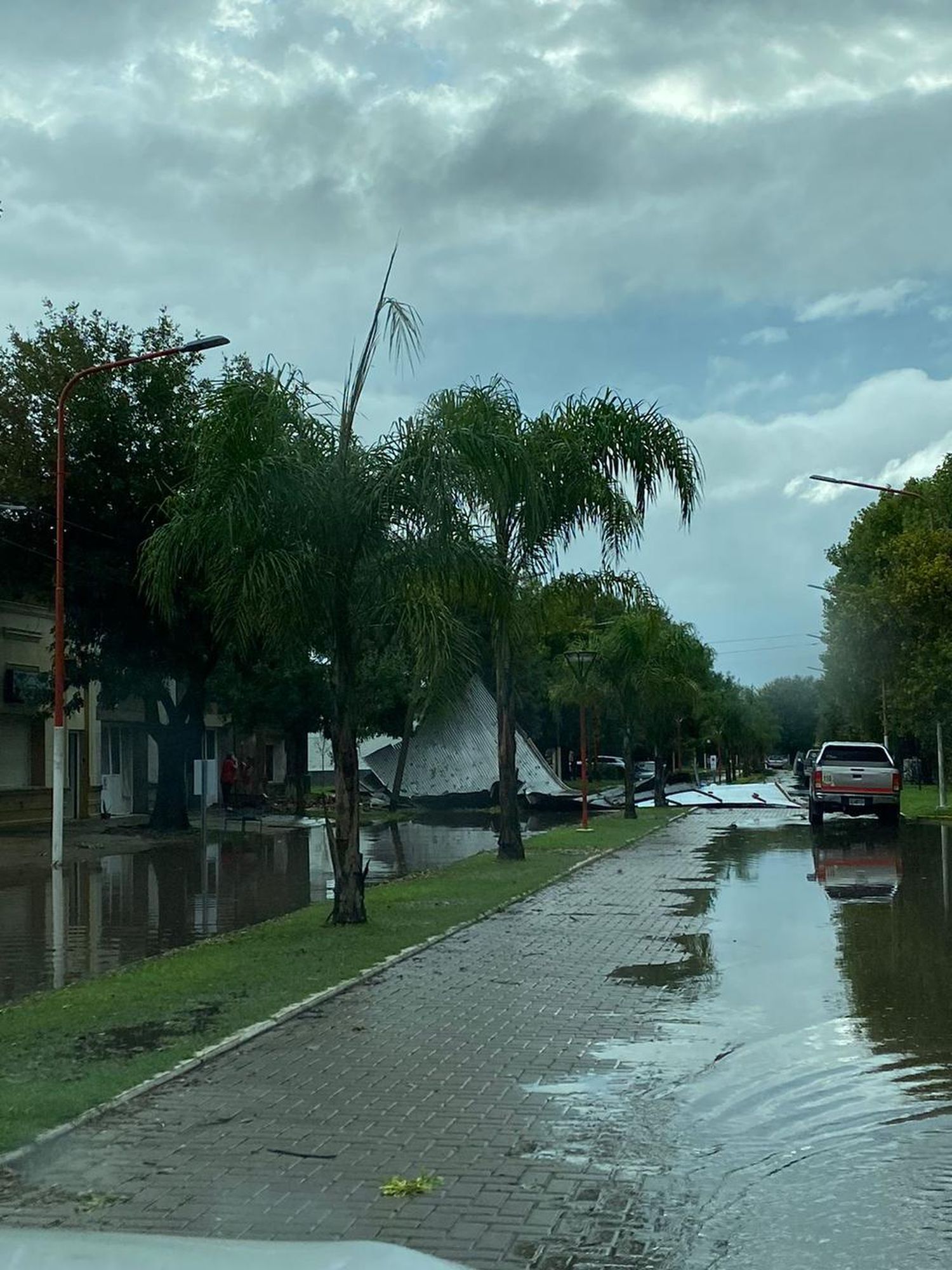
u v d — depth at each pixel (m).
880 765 33.50
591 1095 7.79
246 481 13.73
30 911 18.06
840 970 11.93
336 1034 9.42
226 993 10.83
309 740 72.69
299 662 15.64
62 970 13.03
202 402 14.84
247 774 53.31
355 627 14.97
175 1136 6.96
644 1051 8.88
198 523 14.23
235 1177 6.29
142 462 32.03
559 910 16.42
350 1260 2.53
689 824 35.91
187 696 35.53
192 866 25.33
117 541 32.50
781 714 141.75
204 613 33.03
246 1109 7.47
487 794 51.12
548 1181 6.25
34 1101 7.44
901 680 40.31
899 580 39.72
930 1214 5.82
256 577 13.90
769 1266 5.26
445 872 21.42
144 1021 9.75
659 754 46.06
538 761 52.38
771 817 38.88
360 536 14.43
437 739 52.50
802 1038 9.22
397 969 12.14
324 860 26.58
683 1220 5.76
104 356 32.53
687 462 23.55
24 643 38.59
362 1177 6.30
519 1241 5.51
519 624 16.94
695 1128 7.12
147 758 46.84
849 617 41.50
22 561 33.19
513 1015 10.08
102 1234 2.75
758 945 13.44
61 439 24.47
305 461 14.17
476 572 14.52
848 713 58.53
